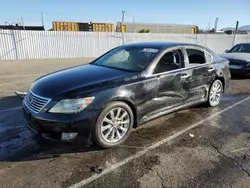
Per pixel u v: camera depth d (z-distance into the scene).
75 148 3.36
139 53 4.25
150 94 3.74
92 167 2.92
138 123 3.70
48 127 2.99
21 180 2.64
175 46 4.34
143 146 3.48
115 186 2.58
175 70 4.16
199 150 3.40
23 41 15.62
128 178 2.72
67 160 3.07
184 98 4.44
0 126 4.07
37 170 2.84
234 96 6.41
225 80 5.46
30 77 8.96
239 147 3.52
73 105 2.98
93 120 3.09
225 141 3.70
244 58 8.75
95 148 3.38
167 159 3.14
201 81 4.76
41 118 3.00
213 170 2.91
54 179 2.68
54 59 16.22
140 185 2.61
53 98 3.03
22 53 15.77
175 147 3.47
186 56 4.46
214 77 5.09
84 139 3.11
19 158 3.09
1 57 15.05
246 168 2.97
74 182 2.63
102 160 3.09
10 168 2.86
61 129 2.96
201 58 4.84
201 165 3.02
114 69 3.97
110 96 3.21
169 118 4.61
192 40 22.92
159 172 2.85
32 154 3.19
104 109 3.18
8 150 3.28
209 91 5.10
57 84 3.31
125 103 3.44
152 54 4.05
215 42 24.42
